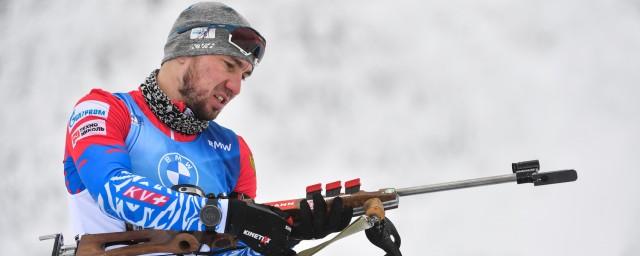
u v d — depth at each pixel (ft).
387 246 28.68
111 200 25.44
